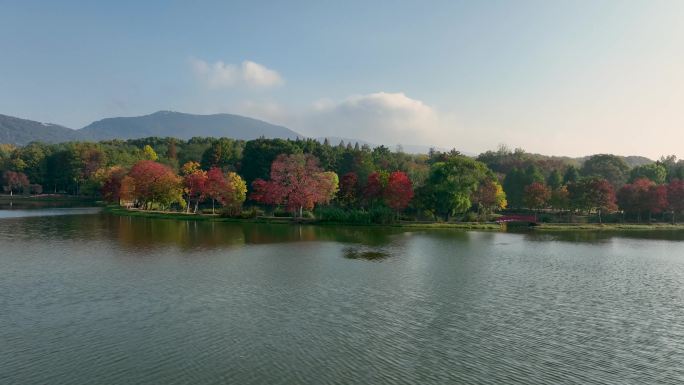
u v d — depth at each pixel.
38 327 31.55
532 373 25.97
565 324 34.78
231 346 28.69
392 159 198.25
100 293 40.09
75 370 24.98
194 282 44.69
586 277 52.06
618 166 183.88
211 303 37.69
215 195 115.25
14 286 42.00
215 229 89.00
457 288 44.88
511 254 67.00
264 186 111.69
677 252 74.19
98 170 170.62
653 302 41.81
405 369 25.98
